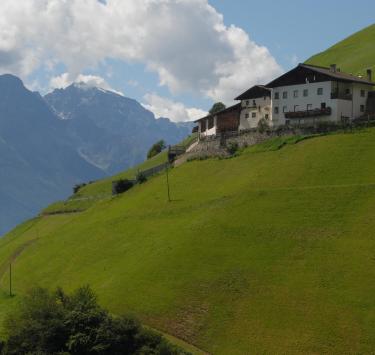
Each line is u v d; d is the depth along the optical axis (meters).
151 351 88.81
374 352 83.75
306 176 135.38
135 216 156.38
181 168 180.00
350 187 122.69
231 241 118.12
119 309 109.81
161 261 120.25
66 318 93.81
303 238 111.06
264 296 100.06
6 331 101.69
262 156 158.00
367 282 95.81
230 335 94.75
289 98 173.88
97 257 142.12
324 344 87.31
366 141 142.38
